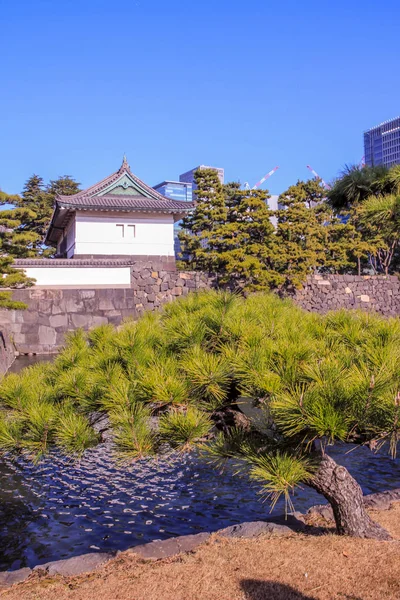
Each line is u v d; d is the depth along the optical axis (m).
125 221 31.08
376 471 9.22
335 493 4.73
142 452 3.76
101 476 9.17
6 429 4.05
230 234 32.25
